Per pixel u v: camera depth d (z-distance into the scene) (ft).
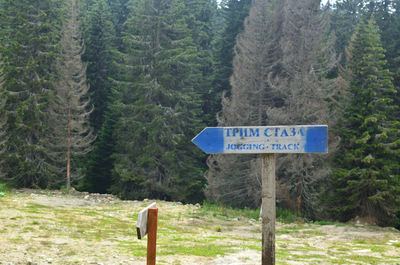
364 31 77.61
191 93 111.86
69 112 97.40
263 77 103.30
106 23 155.53
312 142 14.53
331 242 42.45
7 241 26.08
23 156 94.32
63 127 99.60
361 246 39.63
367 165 69.10
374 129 70.08
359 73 73.20
